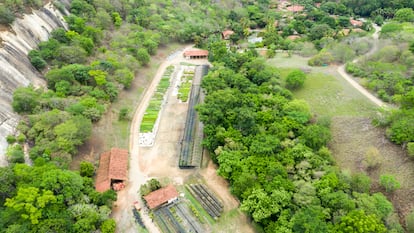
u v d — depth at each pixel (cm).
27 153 5150
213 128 6238
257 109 6781
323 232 3869
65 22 9381
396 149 5512
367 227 3838
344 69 9044
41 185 4216
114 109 7512
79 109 6306
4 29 6944
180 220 4900
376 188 4938
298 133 6056
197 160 6181
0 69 6159
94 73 7481
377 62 8544
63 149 5275
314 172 5003
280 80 8269
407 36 9319
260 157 5331
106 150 6297
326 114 6881
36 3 8488
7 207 4028
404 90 7100
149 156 6325
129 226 4778
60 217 4066
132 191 5434
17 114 5756
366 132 6119
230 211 5075
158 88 9144
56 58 7731
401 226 4244
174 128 7250
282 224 4272
